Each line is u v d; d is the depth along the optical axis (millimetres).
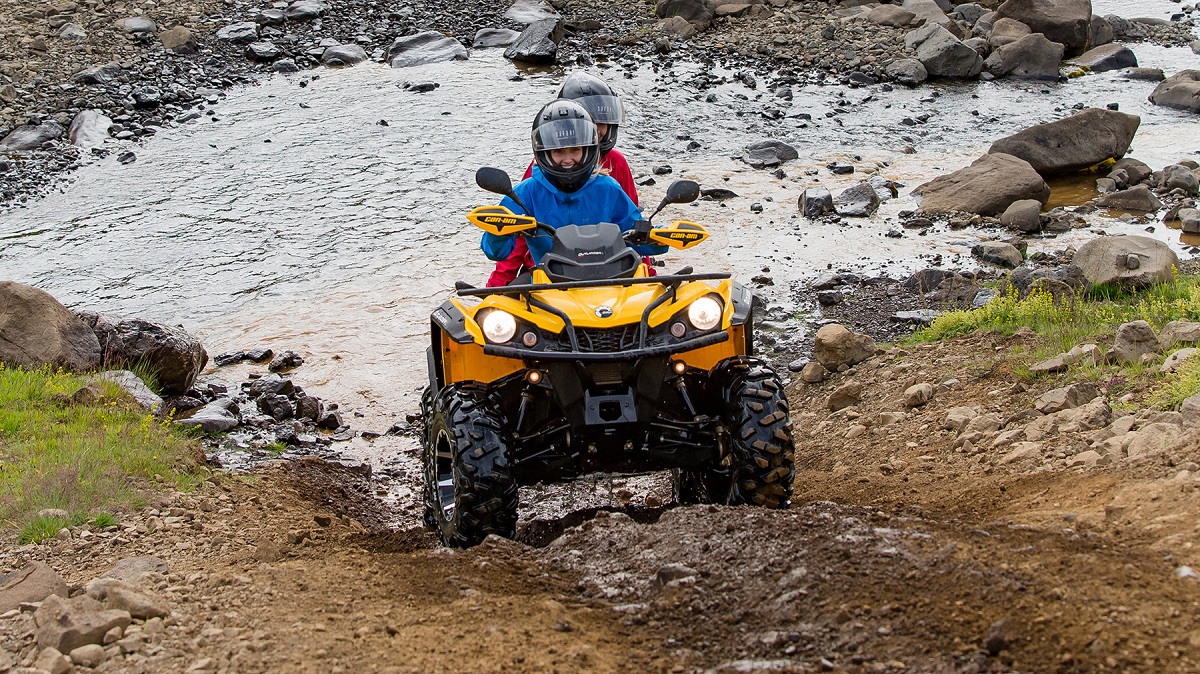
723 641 6602
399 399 17078
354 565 8547
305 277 22141
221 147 30219
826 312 19469
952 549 7086
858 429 13625
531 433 9406
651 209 25016
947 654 5969
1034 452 10914
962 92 34906
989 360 14922
